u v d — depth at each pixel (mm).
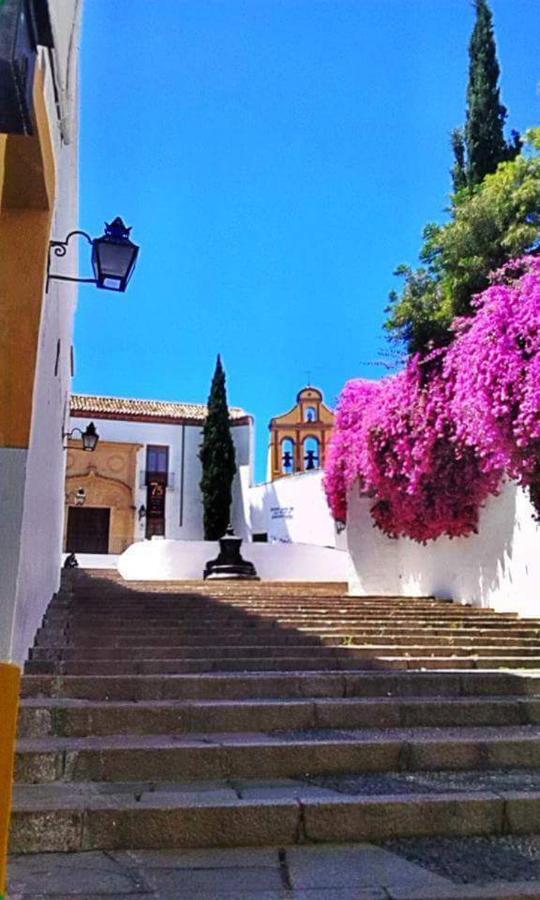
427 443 10773
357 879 3162
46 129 4332
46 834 3545
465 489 10844
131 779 4289
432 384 10805
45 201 4582
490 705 5395
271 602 10938
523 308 8188
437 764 4562
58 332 8047
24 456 4492
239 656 7387
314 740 4652
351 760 4500
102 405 33469
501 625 9320
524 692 6148
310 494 26219
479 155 12773
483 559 10977
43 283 4582
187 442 33188
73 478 31562
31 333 4531
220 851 3545
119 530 31703
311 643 8117
